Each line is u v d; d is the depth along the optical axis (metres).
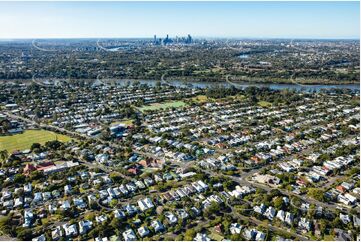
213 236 138.62
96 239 137.75
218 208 155.75
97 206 161.88
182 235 138.25
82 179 187.88
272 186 182.38
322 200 167.12
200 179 187.25
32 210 158.50
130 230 142.12
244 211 155.50
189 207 158.62
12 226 144.62
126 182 184.00
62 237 138.50
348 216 152.25
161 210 158.12
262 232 140.25
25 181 184.88
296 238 138.50
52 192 173.25
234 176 195.62
